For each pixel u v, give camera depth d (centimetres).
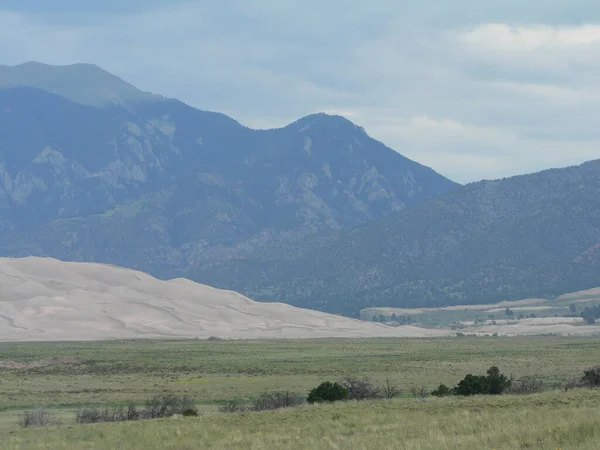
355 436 4588
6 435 6109
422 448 3694
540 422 4188
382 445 3938
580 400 5784
